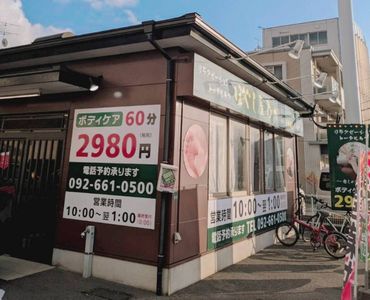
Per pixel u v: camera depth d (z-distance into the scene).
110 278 4.71
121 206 4.78
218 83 5.11
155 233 4.48
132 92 4.98
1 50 5.57
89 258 4.83
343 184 6.15
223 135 5.98
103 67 5.32
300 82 19.19
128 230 4.69
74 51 5.11
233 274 5.39
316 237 7.19
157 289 4.32
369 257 4.03
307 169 19.48
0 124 6.34
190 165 4.93
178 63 4.67
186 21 4.12
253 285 4.89
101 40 4.87
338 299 4.43
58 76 4.72
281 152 8.67
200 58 4.69
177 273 4.53
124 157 4.87
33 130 5.91
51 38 5.61
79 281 4.64
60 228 5.25
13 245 5.76
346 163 6.16
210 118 5.59
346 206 6.09
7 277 4.67
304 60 19.52
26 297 4.02
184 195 4.77
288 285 4.93
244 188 6.70
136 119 4.87
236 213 6.22
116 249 4.73
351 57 6.43
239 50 5.15
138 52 5.02
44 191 5.58
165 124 4.60
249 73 5.83
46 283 4.50
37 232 5.55
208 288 4.68
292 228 7.96
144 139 4.75
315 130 19.75
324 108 20.70
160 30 4.36
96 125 5.20
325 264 6.12
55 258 5.22
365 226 3.71
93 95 5.32
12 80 5.15
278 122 7.59
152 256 4.46
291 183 9.21
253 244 6.85
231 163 6.22
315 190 18.92
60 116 5.64
